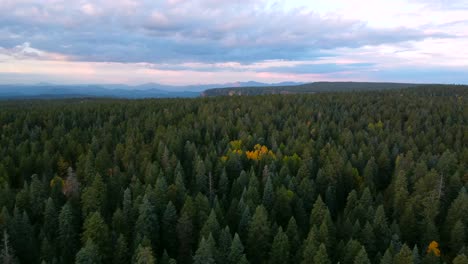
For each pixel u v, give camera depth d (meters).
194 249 48.66
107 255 43.97
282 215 56.16
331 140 100.75
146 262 36.53
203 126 122.81
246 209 49.66
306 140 99.50
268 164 77.06
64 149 92.81
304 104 172.00
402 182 60.41
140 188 59.50
